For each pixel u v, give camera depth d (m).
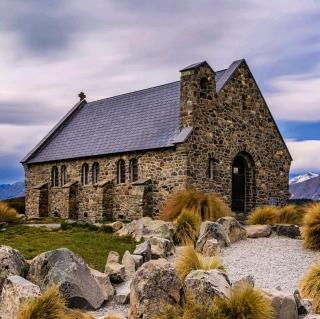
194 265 12.46
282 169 35.09
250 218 23.77
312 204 21.84
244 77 32.81
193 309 9.38
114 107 39.94
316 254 17.39
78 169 37.16
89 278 12.43
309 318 10.19
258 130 33.44
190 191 24.33
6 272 12.35
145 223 20.83
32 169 42.47
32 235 21.69
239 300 9.47
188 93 29.02
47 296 10.08
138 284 10.32
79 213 36.81
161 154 29.72
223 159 30.62
